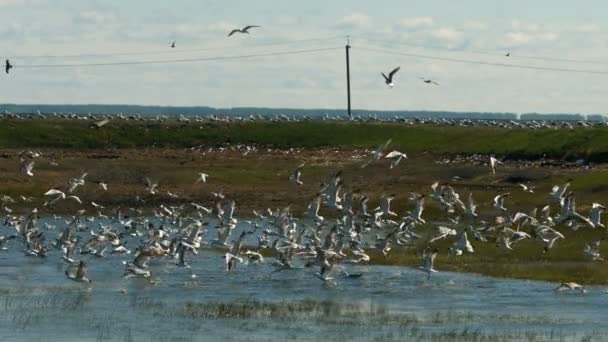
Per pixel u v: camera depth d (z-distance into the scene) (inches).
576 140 4288.9
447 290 2196.1
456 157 4453.7
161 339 1759.4
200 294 2169.0
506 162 4269.2
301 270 2463.1
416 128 5226.4
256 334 1786.4
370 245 2699.3
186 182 4190.5
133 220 3250.5
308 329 1825.8
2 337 1776.6
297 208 3690.9
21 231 2770.7
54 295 2153.1
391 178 4047.7
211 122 5728.3
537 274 2359.7
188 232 2608.3
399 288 2223.2
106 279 2361.0
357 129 5374.0
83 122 5565.9
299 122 5679.1
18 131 5280.5
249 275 2409.0
